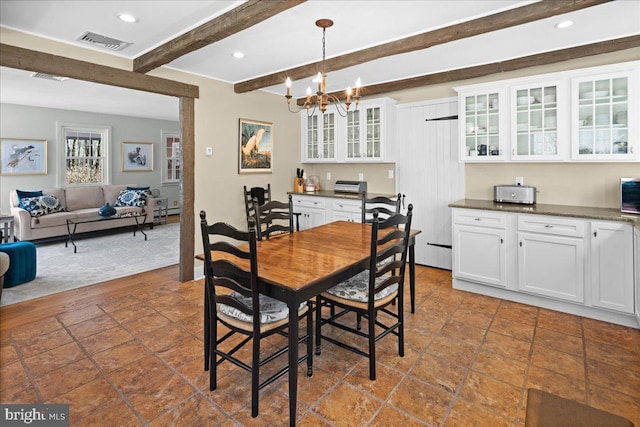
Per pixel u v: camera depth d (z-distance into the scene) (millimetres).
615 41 2887
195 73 3877
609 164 3158
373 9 2342
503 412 1774
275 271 1854
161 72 3572
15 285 3652
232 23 2305
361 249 2340
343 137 4801
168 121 8406
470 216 3379
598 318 2811
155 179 8242
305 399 1885
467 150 3660
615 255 2660
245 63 3525
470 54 3289
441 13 2400
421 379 2057
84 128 6992
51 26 2613
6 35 2611
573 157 3059
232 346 2436
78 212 6074
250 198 4602
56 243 5723
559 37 2881
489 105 3500
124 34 2756
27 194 5824
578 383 2004
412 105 4414
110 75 3176
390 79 4188
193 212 3918
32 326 2730
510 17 2305
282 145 5094
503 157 3416
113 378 2066
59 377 2070
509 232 3158
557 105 3111
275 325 1843
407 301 3250
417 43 2730
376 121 4453
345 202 4527
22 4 2283
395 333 2338
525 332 2617
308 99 2744
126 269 4297
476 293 3449
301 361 1989
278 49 3113
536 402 1356
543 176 3520
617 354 2295
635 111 2787
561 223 2885
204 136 4020
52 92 5164
